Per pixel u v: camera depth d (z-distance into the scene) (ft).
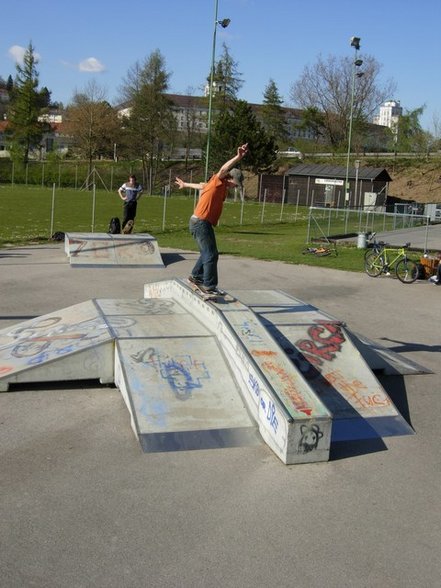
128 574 12.28
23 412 20.36
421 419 21.12
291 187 171.01
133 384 20.06
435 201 180.04
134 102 234.17
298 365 21.85
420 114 265.95
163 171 241.35
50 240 68.49
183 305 27.40
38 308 36.06
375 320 35.81
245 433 18.75
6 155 331.57
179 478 16.26
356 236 79.30
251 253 61.11
